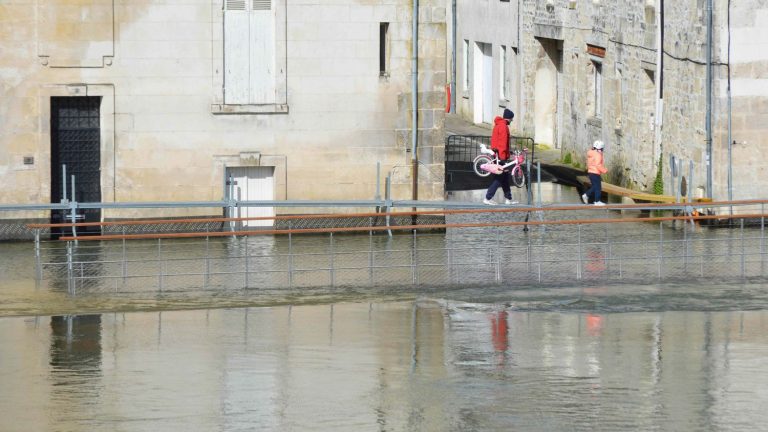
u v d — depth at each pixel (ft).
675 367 76.89
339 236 126.52
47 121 124.26
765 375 75.31
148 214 126.31
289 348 81.92
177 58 125.70
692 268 104.73
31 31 123.13
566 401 70.79
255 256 108.88
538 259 108.27
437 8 128.47
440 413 68.90
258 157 127.85
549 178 161.58
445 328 86.89
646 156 149.79
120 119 125.59
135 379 75.31
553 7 182.39
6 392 72.84
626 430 65.87
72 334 85.56
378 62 128.16
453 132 207.31
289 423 67.51
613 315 90.17
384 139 129.29
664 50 144.15
